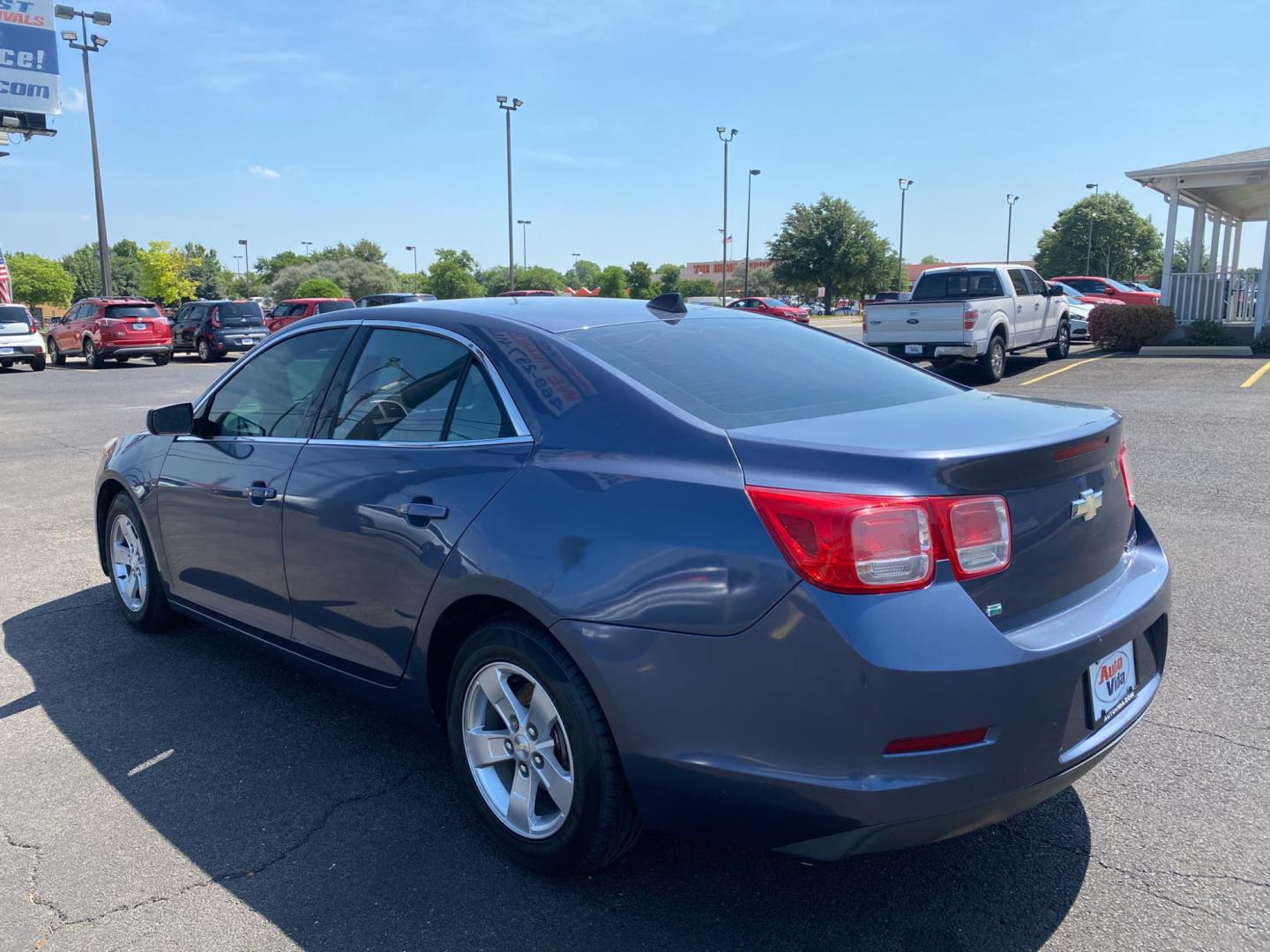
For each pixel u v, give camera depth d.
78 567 6.15
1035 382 14.95
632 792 2.57
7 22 24.28
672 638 2.41
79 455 10.73
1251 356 17.33
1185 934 2.51
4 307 25.34
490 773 2.96
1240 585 5.25
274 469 3.65
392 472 3.15
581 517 2.61
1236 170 18.17
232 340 28.70
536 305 3.53
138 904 2.72
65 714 3.97
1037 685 2.29
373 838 3.05
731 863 2.91
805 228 54.62
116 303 26.30
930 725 2.19
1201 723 3.69
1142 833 2.99
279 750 3.65
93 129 32.03
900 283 58.50
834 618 2.22
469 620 3.03
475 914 2.66
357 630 3.31
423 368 3.31
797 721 2.27
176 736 3.77
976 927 2.57
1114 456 2.84
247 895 2.76
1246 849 2.89
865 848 2.30
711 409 2.76
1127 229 82.00
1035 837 2.99
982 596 2.33
